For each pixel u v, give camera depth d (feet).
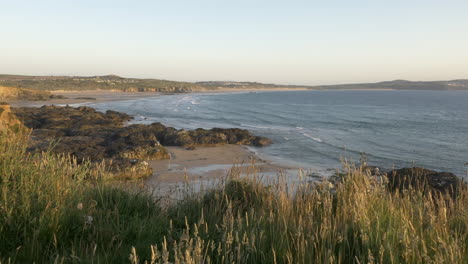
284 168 64.08
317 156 82.33
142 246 12.15
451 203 17.15
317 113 218.59
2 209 12.08
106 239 12.62
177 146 92.89
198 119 172.04
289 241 12.48
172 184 46.50
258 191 19.88
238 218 13.17
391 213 13.82
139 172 51.60
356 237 12.52
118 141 82.12
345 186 18.08
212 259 11.21
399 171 40.29
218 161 71.00
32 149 62.39
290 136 115.14
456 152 90.07
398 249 11.29
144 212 16.55
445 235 12.33
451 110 258.57
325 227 12.16
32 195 13.11
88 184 17.65
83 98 318.24
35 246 11.09
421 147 97.76
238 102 344.28
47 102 260.83
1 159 14.14
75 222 13.32
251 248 11.02
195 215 16.70
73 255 10.49
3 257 10.53
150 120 161.38
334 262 11.03
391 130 137.90
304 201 17.66
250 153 82.64
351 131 132.77
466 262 10.68
